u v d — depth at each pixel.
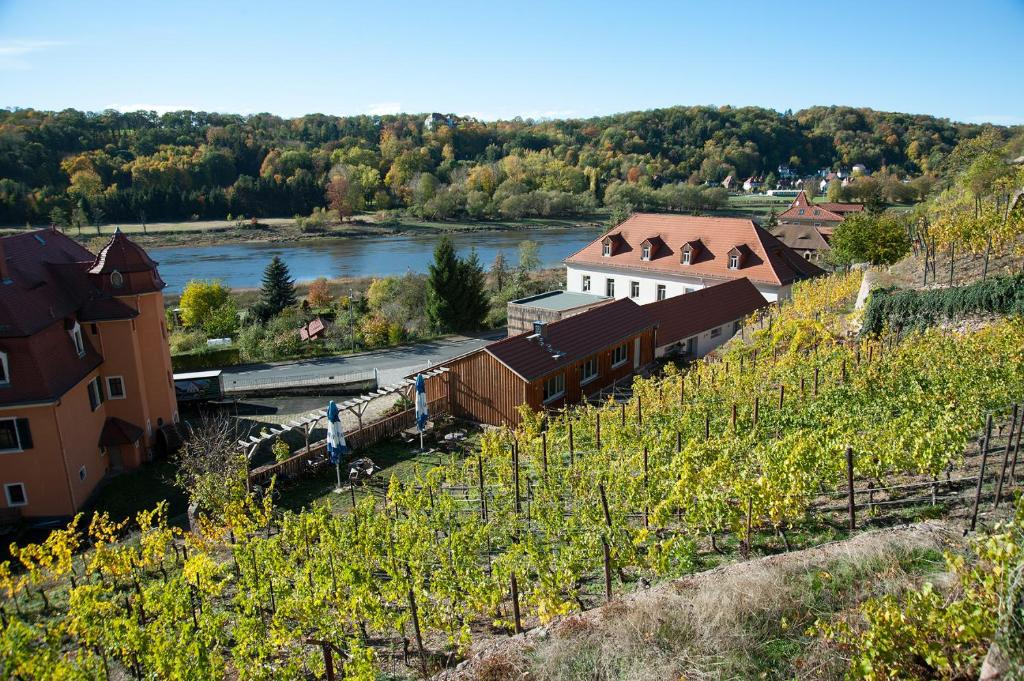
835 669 8.69
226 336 55.41
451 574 13.95
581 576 14.52
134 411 30.45
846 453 14.16
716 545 14.70
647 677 9.14
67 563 17.05
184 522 24.77
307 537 16.86
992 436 17.14
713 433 20.77
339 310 60.75
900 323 28.50
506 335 55.62
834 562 10.77
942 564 10.32
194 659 11.67
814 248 77.50
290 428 26.88
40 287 27.81
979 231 29.59
